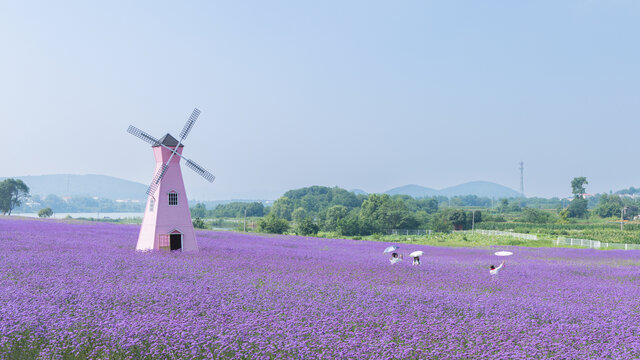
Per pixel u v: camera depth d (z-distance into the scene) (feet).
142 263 74.02
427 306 50.08
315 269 78.89
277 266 80.07
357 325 41.93
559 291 65.67
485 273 83.71
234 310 44.04
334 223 387.34
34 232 127.75
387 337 37.42
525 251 154.40
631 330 43.29
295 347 33.94
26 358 32.22
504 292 64.80
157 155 110.11
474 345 37.17
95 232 141.38
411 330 39.32
